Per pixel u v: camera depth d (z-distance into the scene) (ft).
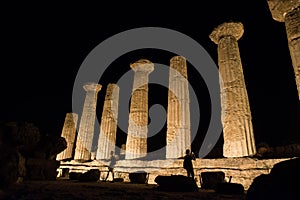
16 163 19.35
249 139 39.75
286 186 11.36
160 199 16.44
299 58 31.96
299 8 33.88
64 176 54.65
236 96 42.55
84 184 28.02
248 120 41.32
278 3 35.19
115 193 18.95
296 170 11.55
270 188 11.82
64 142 34.53
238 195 20.92
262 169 32.60
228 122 41.68
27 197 14.51
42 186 21.83
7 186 18.07
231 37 48.06
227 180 35.29
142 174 40.70
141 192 20.81
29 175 27.68
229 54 46.16
